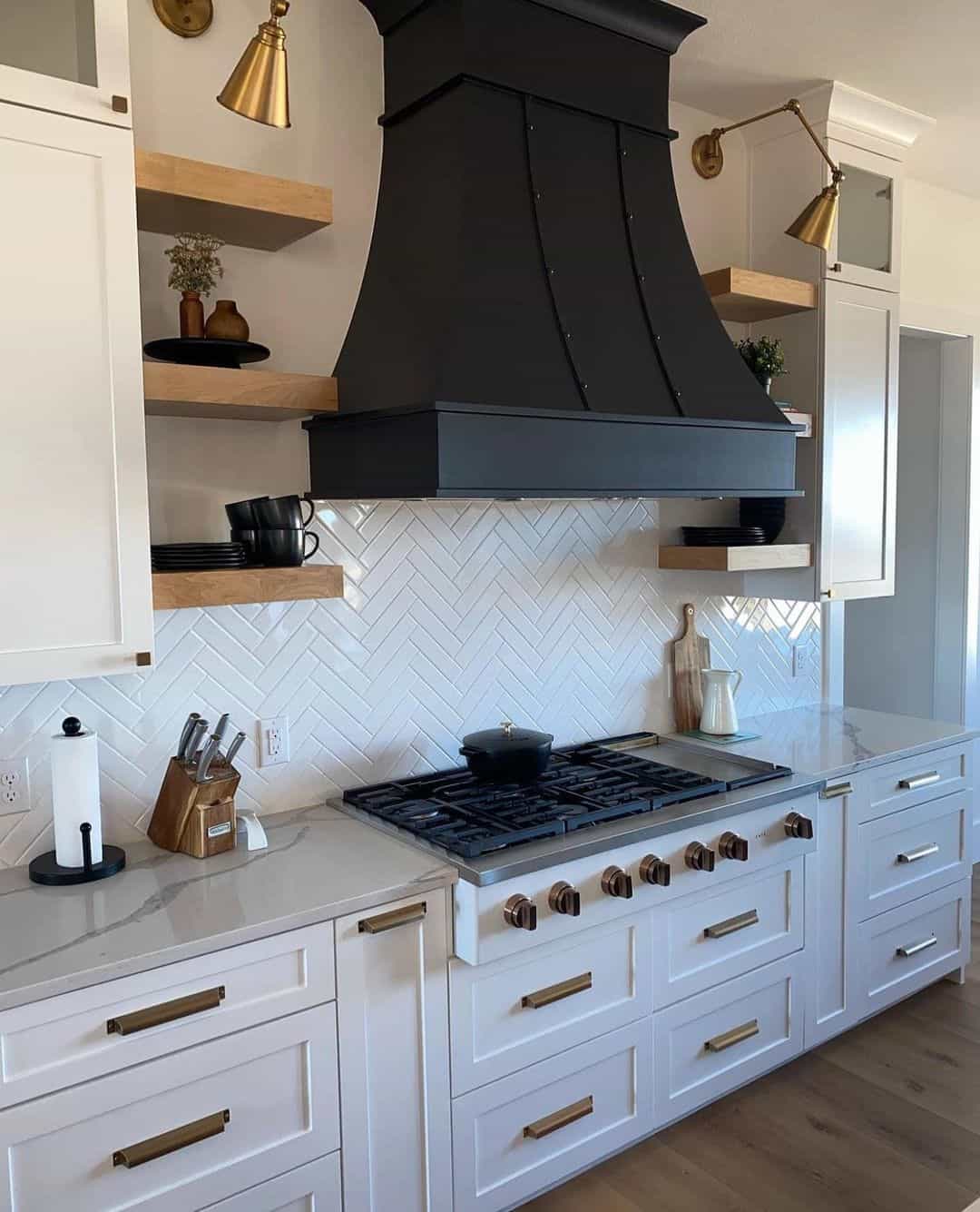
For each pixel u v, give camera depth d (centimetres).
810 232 271
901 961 310
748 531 307
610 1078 232
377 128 247
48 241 173
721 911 252
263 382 207
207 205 198
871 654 467
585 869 218
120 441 182
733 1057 260
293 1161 185
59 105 172
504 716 282
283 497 214
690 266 252
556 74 229
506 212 218
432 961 201
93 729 214
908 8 253
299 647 242
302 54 235
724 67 288
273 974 180
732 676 327
